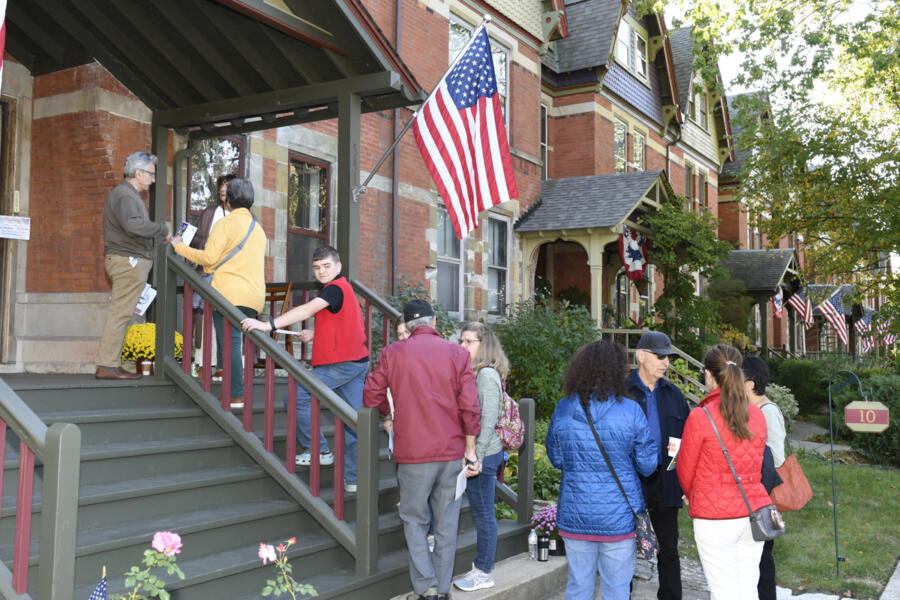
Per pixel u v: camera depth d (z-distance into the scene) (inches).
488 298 544.7
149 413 187.8
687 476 160.7
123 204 209.6
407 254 447.8
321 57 242.5
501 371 193.9
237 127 275.4
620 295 702.5
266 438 190.9
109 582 143.2
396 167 434.9
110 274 216.2
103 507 157.2
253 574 161.3
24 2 249.1
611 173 666.2
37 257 270.5
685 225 582.6
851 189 594.9
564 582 223.1
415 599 176.4
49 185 269.3
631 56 746.8
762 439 157.8
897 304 614.5
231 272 207.8
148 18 235.3
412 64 451.5
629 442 154.5
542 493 297.6
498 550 223.8
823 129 615.5
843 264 617.0
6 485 154.8
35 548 140.9
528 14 578.2
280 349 189.0
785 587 232.5
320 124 379.6
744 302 879.7
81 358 259.0
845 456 499.5
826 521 311.6
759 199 652.1
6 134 268.1
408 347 173.5
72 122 263.3
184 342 206.5
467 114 270.7
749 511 154.6
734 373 156.9
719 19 576.7
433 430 169.8
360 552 176.2
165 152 274.8
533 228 553.3
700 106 955.3
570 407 158.9
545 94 657.0
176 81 263.1
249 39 238.8
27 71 271.9
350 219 247.3
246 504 184.9
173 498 171.2
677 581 188.1
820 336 1424.7
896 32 531.2
